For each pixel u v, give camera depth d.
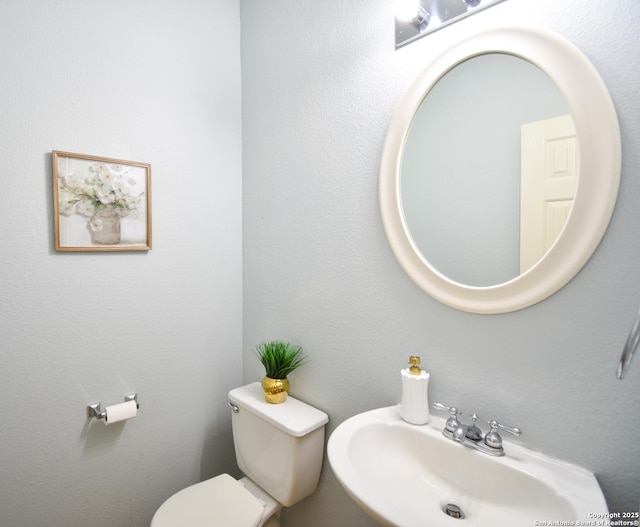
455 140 0.90
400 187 0.99
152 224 1.33
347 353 1.16
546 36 0.74
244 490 1.22
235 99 1.57
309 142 1.27
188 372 1.45
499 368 0.83
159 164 1.34
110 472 1.26
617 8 0.67
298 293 1.33
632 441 0.67
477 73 0.85
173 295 1.40
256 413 1.23
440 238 0.92
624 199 0.66
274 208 1.42
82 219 1.16
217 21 1.50
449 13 0.88
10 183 1.04
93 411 1.20
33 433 1.10
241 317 1.62
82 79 1.16
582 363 0.72
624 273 0.67
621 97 0.67
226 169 1.54
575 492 0.66
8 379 1.06
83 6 1.15
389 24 1.02
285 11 1.34
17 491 1.08
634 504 0.67
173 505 1.13
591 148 0.68
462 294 0.87
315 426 1.14
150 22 1.30
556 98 0.74
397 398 1.03
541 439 0.77
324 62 1.20
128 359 1.29
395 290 1.03
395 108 1.01
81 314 1.18
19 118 1.05
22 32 1.05
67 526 1.17
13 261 1.05
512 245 0.81
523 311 0.79
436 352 0.94
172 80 1.37
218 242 1.53
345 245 1.16
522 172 0.79
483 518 0.74
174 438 1.42
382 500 0.63
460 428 0.84
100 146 1.20
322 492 1.24
